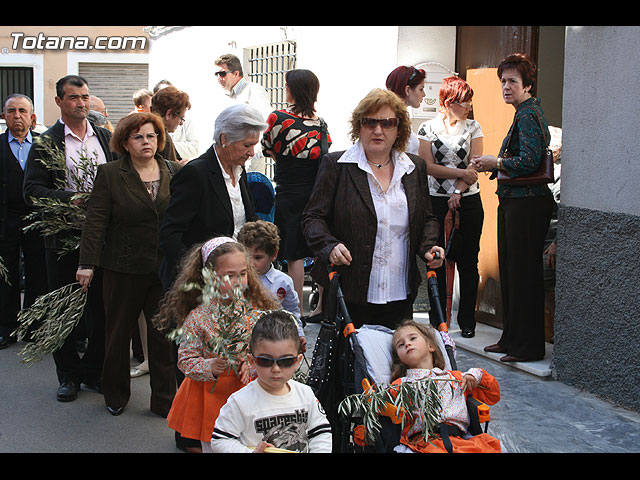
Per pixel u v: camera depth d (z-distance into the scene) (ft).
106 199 18.38
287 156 24.35
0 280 25.72
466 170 23.02
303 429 11.68
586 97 18.37
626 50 17.07
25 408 19.48
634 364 17.19
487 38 26.08
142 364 22.75
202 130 44.60
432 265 15.14
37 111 74.33
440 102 23.90
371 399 11.95
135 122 18.40
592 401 17.93
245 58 39.60
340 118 30.55
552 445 15.52
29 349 18.89
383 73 28.07
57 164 20.30
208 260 13.23
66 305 19.93
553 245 21.17
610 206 17.70
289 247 24.81
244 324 12.51
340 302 13.83
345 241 14.98
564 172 19.21
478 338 23.45
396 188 15.17
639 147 16.79
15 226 25.62
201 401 13.56
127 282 18.58
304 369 21.13
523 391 18.75
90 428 18.04
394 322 15.47
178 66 47.93
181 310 13.80
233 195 16.39
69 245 19.81
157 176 19.10
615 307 17.60
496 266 25.13
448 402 12.97
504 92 20.36
